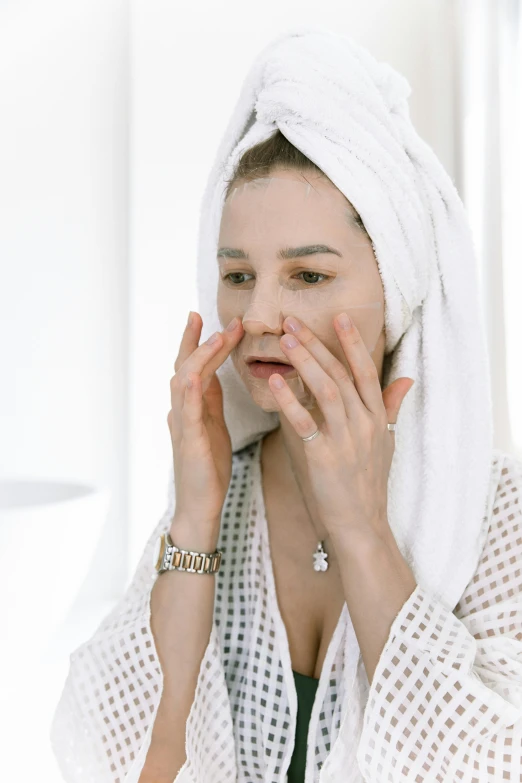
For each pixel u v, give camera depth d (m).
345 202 0.64
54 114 1.63
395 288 0.68
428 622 0.62
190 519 0.72
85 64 1.66
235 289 0.70
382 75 0.68
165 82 1.73
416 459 0.71
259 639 0.75
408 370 0.72
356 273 0.65
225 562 0.80
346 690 0.68
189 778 0.66
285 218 0.64
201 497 0.72
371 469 0.64
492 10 1.41
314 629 0.74
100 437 1.71
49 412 1.66
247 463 0.84
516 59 1.39
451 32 1.50
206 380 0.73
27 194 1.62
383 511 0.65
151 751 0.69
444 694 0.59
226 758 0.72
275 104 0.64
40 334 1.64
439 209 0.69
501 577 0.68
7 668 1.10
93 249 1.69
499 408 1.35
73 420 1.68
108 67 1.69
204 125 1.76
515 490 0.71
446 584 0.68
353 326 0.63
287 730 0.72
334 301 0.65
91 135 1.68
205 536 0.72
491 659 0.63
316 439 0.62
